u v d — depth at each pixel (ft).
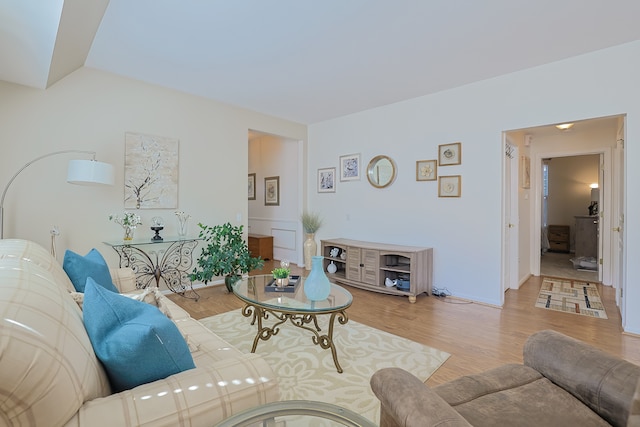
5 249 5.22
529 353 4.66
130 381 3.42
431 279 13.61
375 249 13.64
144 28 8.63
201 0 7.45
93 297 3.67
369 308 11.81
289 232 20.36
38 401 2.45
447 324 10.24
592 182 25.17
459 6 7.71
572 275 17.51
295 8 7.76
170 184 13.28
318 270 8.07
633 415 2.82
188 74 11.77
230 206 15.21
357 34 8.97
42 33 7.06
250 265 13.84
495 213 12.07
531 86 11.12
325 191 18.06
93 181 9.53
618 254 12.41
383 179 15.35
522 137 15.80
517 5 7.66
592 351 4.17
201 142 14.19
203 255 13.57
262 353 8.16
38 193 10.34
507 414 3.64
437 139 13.51
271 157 21.54
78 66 10.69
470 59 10.50
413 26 8.55
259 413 3.43
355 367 7.52
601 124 14.88
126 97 12.05
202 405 3.24
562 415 3.67
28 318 2.70
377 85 12.73
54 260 6.12
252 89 13.25
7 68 8.84
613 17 8.13
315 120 17.98
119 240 11.91
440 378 7.07
